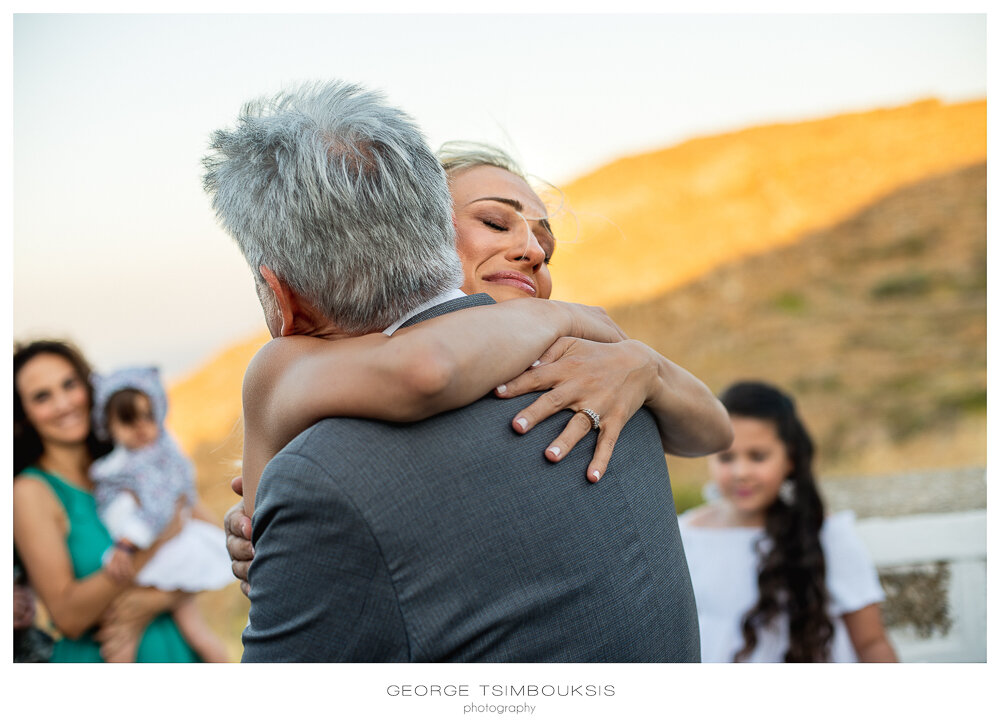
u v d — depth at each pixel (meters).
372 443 0.93
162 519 2.89
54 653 2.74
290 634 0.93
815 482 2.81
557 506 0.99
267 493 0.95
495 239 1.34
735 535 2.82
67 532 2.86
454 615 0.91
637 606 1.03
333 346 1.04
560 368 1.08
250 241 1.06
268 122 1.06
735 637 2.73
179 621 2.95
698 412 1.28
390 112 1.08
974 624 3.04
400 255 1.03
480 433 0.98
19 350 2.98
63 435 2.93
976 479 3.74
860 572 2.74
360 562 0.90
